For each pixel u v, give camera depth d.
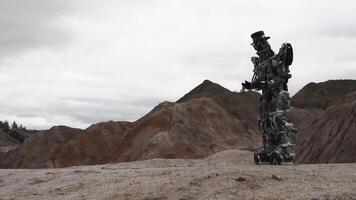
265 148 28.00
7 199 20.64
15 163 90.56
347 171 22.05
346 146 57.50
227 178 18.59
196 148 73.81
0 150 114.62
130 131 81.81
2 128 168.50
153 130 78.62
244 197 16.23
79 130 101.00
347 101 67.94
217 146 77.50
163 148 72.12
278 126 27.14
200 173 20.06
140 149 74.62
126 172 23.75
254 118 98.94
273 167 22.66
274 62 27.47
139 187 18.77
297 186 17.53
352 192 15.97
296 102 119.56
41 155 90.62
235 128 87.44
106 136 82.69
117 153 77.38
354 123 60.00
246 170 20.66
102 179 22.22
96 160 78.81
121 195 17.92
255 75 28.31
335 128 62.41
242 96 108.06
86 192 19.81
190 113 85.25
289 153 26.62
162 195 17.17
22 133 171.25
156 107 90.88
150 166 29.81
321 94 120.69
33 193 21.58
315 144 62.97
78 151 80.50
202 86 131.38
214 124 85.00
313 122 69.50
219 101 102.44
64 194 20.28
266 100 28.17
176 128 77.12
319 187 17.28
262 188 17.38
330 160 57.38
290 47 27.38
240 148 78.06
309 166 24.42
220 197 16.38
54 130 98.50
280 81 27.58
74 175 25.22
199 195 16.86
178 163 31.62
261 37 28.11
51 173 27.05
